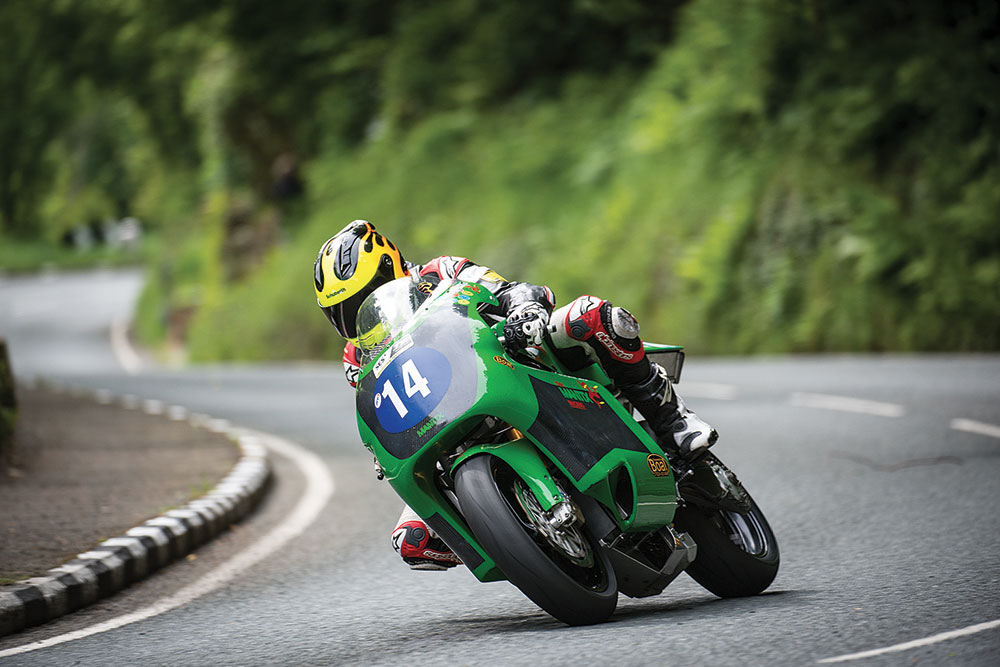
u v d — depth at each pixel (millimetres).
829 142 74625
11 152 153625
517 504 18016
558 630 17766
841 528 25406
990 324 62844
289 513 32125
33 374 93375
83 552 24250
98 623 20984
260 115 134625
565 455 17516
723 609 18766
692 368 60656
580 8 104562
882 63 75125
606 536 17906
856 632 16297
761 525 20875
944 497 27781
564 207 94938
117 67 146250
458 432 17469
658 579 18578
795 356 68062
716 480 19781
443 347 17672
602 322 18703
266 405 58250
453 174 107688
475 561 17844
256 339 111250
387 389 17750
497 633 18078
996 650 14836
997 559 21047
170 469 36031
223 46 131125
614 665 15344
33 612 20812
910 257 66125
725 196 77375
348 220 112625
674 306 75812
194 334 126500
